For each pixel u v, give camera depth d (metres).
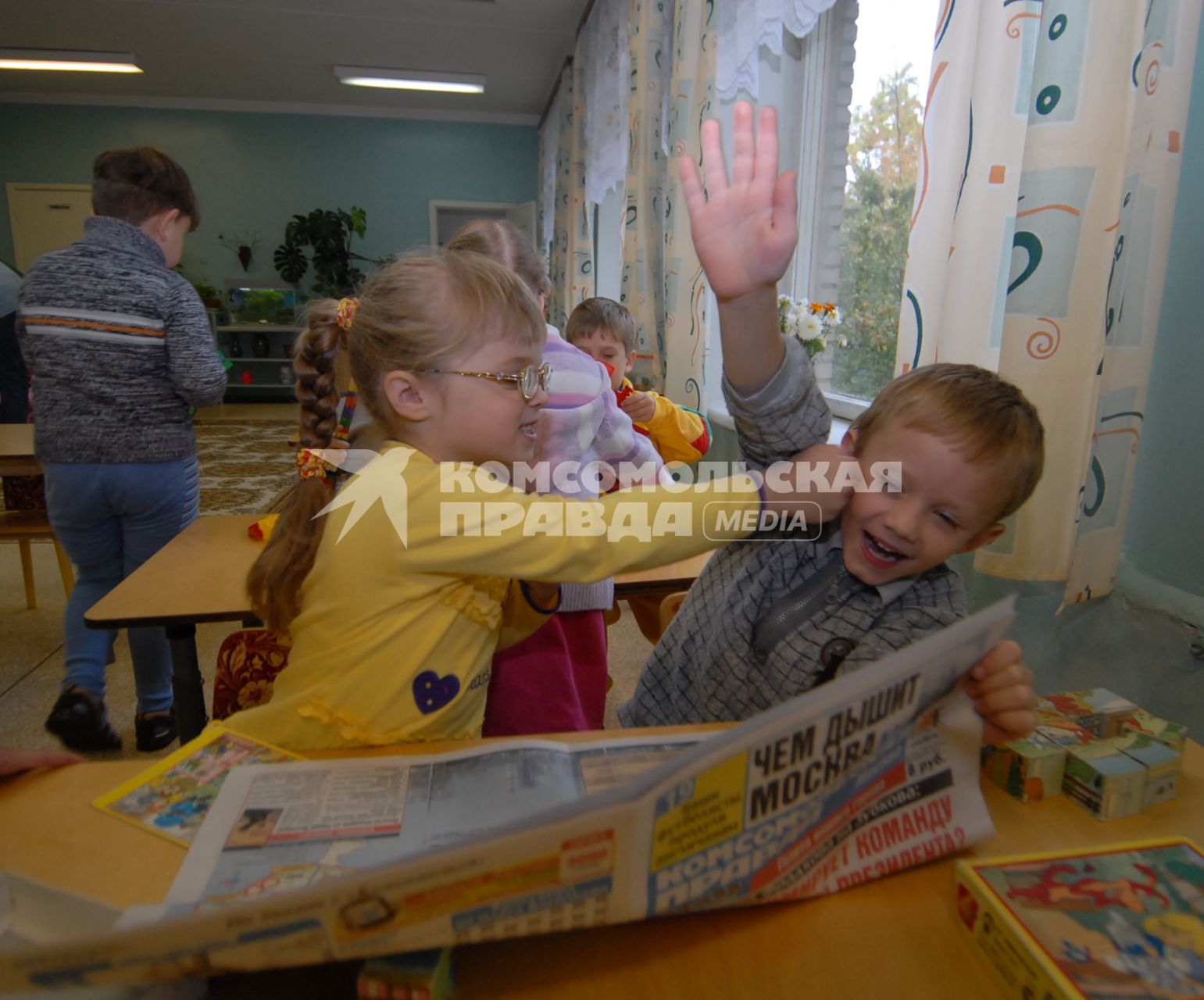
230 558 1.56
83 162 7.59
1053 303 1.01
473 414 0.77
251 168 7.84
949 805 0.59
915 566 0.73
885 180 2.18
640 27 2.95
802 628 0.80
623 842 0.45
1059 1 0.96
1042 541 1.07
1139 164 0.97
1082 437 1.04
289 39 5.73
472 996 0.47
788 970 0.49
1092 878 0.51
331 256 7.88
